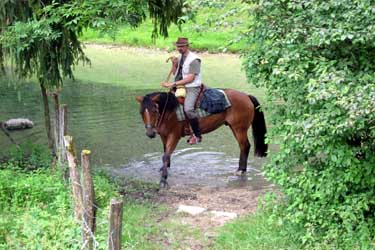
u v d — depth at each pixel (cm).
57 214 731
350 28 634
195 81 1041
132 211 830
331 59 680
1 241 666
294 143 691
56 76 1014
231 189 1004
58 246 633
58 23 946
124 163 1148
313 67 681
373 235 678
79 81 2111
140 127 1427
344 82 626
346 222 667
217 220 818
